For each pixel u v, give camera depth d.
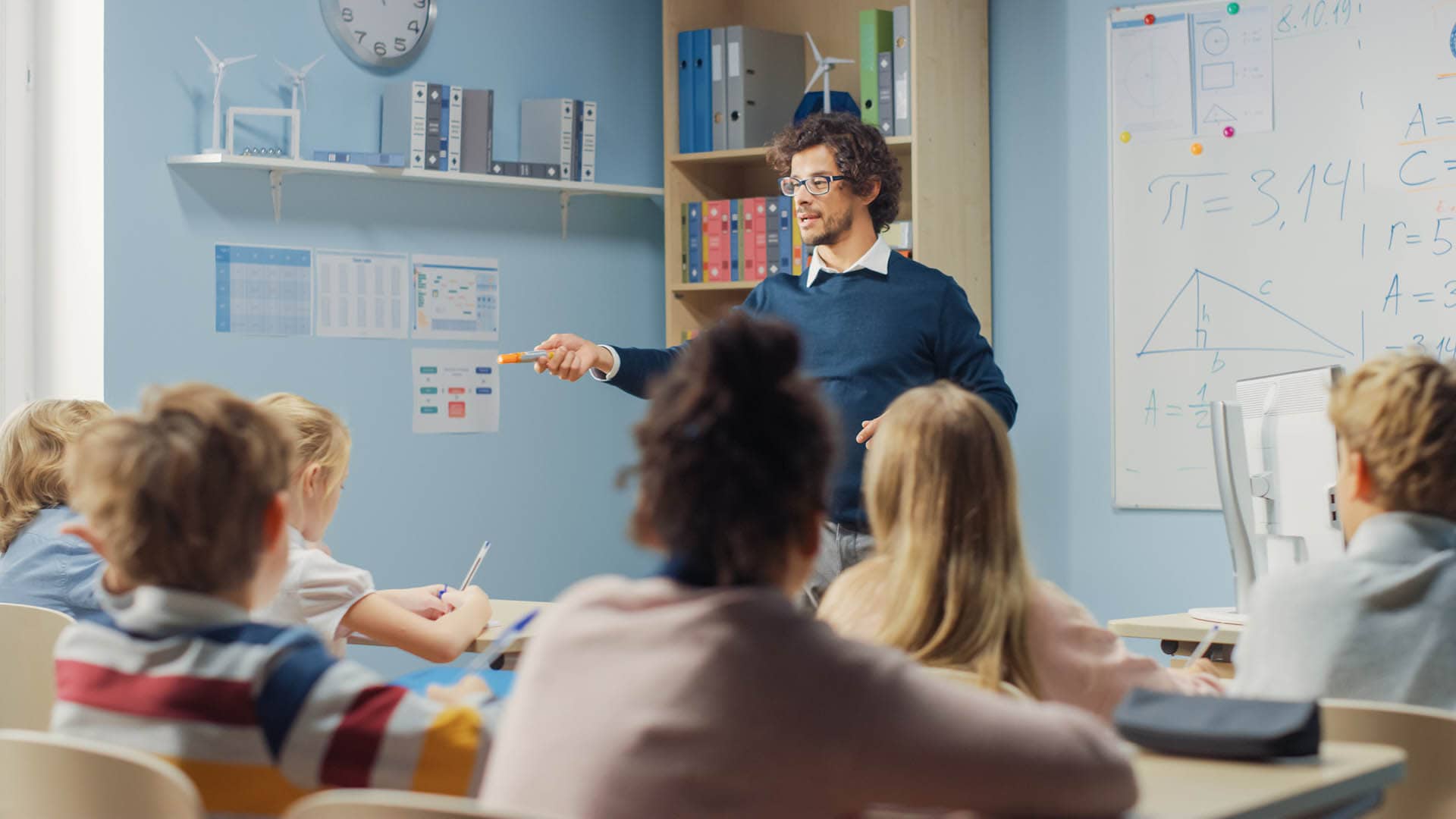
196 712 1.29
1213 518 4.14
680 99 4.69
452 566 4.40
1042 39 4.42
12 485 2.65
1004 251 4.50
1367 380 1.76
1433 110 3.85
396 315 4.30
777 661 1.08
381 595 2.65
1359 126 3.94
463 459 4.43
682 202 4.72
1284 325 4.05
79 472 1.34
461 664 4.48
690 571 1.15
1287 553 2.65
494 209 4.51
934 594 1.58
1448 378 1.72
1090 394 4.34
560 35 4.69
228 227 4.00
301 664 1.30
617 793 1.08
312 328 4.14
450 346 4.41
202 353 3.95
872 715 1.06
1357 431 1.74
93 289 3.83
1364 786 1.31
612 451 4.80
